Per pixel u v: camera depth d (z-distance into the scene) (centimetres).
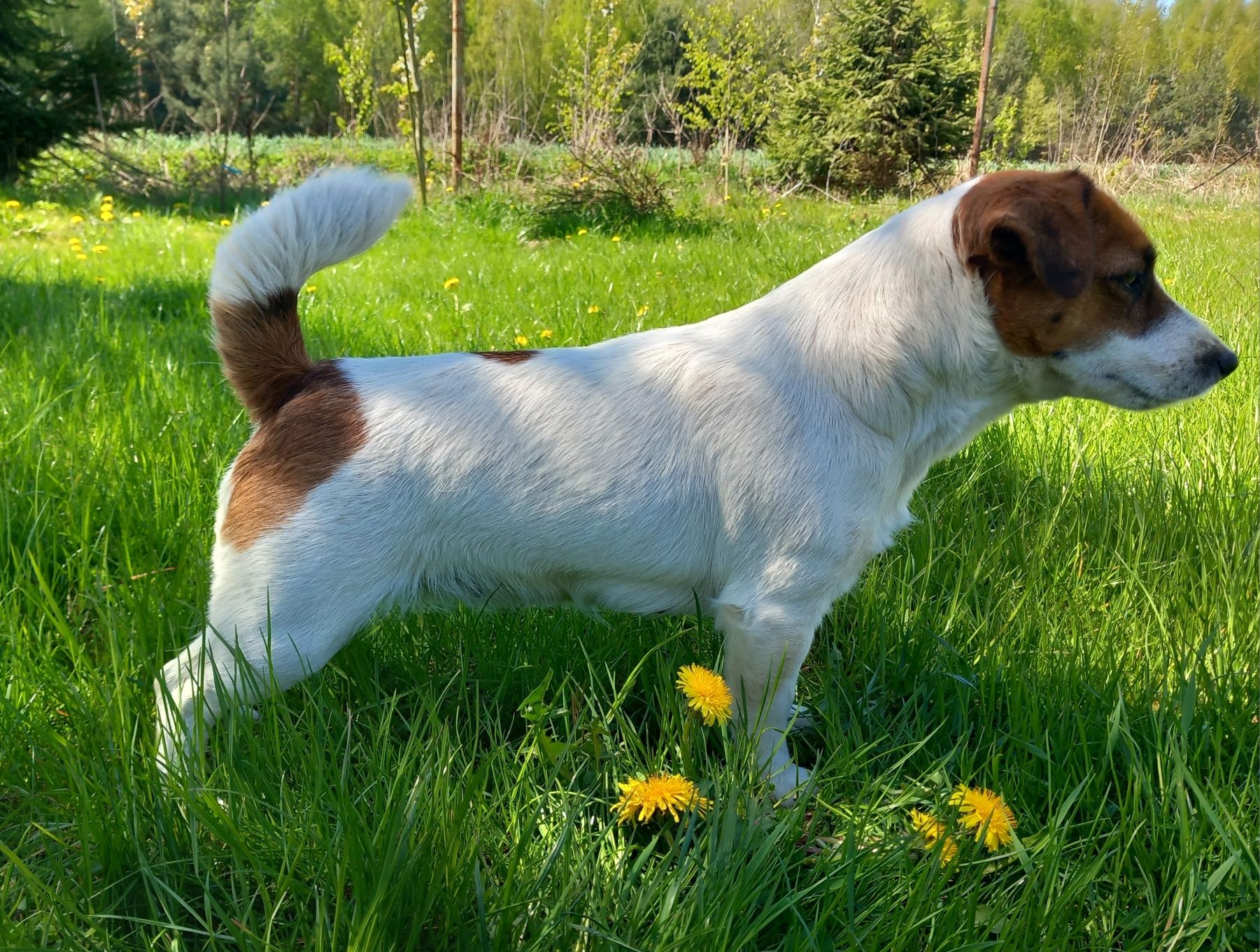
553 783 47
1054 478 83
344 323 119
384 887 36
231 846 40
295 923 40
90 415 81
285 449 47
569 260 180
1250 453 87
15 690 50
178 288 136
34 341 102
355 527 46
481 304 136
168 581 62
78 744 46
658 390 50
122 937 39
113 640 49
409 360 51
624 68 315
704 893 39
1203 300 144
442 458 47
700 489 49
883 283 50
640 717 57
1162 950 40
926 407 51
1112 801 49
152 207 259
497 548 49
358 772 47
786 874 42
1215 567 67
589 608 53
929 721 54
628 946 36
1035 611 63
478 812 41
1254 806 46
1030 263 46
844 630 65
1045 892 40
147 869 38
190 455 73
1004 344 50
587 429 49
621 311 130
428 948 38
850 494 49
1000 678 56
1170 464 85
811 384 49
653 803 41
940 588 68
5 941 35
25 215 216
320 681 53
